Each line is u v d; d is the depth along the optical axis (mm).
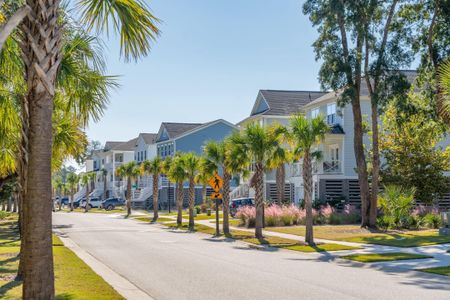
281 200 40875
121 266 16203
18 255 17359
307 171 24062
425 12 29484
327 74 29094
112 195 90125
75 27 9578
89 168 111250
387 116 34531
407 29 29266
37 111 7375
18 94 10922
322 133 23953
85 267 14438
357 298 10742
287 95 54781
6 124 11500
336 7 27922
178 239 27438
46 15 7309
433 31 29016
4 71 9641
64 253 18016
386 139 35312
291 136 25594
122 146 91188
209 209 50812
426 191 33531
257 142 27141
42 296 7281
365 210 30672
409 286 12250
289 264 16750
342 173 42094
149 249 21859
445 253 18859
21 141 12375
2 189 38406
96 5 8500
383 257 17922
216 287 12234
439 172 34031
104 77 10977
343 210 39000
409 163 33688
